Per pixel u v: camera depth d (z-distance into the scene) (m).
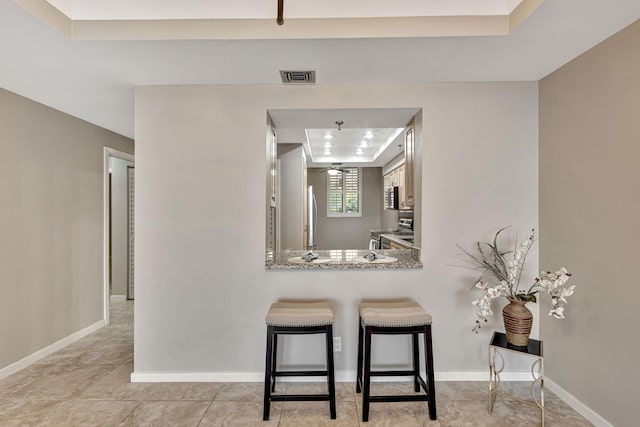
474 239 2.59
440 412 2.19
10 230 2.71
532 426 2.04
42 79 2.44
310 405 2.28
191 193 2.59
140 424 2.07
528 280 2.58
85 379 2.62
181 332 2.59
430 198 2.59
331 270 2.60
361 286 2.60
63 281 3.25
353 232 8.10
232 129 2.59
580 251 2.16
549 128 2.44
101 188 3.81
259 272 2.59
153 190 2.58
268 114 2.71
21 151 2.80
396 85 2.59
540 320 2.54
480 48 2.04
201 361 2.59
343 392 2.45
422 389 2.44
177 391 2.45
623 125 1.85
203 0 1.91
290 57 2.14
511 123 2.57
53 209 3.13
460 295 2.59
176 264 2.58
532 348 2.12
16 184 2.76
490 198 2.58
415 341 2.41
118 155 4.10
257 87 2.60
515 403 2.29
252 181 2.59
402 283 2.60
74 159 3.40
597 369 2.03
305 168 5.47
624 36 1.83
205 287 2.59
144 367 2.58
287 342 2.61
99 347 3.23
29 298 2.88
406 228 5.40
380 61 2.20
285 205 4.86
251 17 1.92
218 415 2.17
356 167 8.05
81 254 3.49
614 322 1.91
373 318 2.10
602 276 1.99
